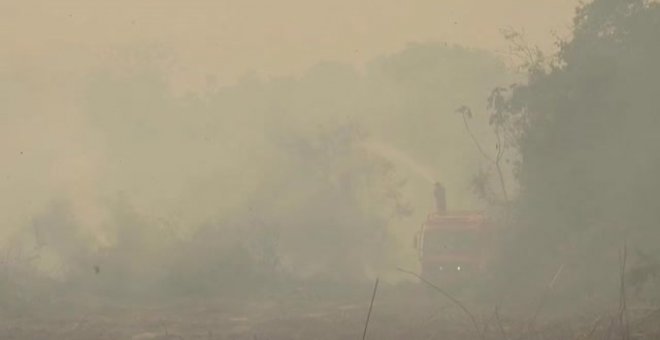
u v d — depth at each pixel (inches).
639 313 1911.9
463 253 3004.4
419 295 3102.9
